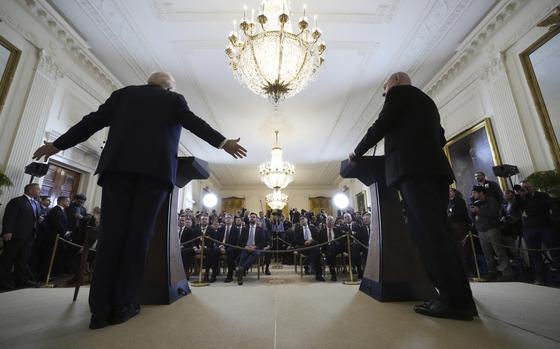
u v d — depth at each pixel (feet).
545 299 5.21
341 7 14.78
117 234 3.90
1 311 4.38
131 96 4.54
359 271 17.20
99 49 17.94
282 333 3.13
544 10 12.85
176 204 6.45
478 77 16.96
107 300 3.60
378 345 2.73
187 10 15.07
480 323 3.56
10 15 13.34
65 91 16.89
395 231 5.75
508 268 12.37
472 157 17.49
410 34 16.65
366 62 19.07
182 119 4.70
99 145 20.31
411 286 5.25
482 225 13.37
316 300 5.16
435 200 4.36
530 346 2.63
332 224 19.19
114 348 2.68
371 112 25.35
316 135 30.96
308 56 13.96
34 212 13.15
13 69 13.48
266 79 14.17
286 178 31.24
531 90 13.46
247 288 6.84
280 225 28.60
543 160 13.03
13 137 13.51
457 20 15.67
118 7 14.90
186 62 19.07
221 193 55.77
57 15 14.90
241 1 14.44
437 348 2.63
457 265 4.04
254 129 29.45
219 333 3.15
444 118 20.45
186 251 18.75
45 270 14.57
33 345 2.75
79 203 17.07
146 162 4.09
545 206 11.56
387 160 5.05
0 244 12.42
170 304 4.93
